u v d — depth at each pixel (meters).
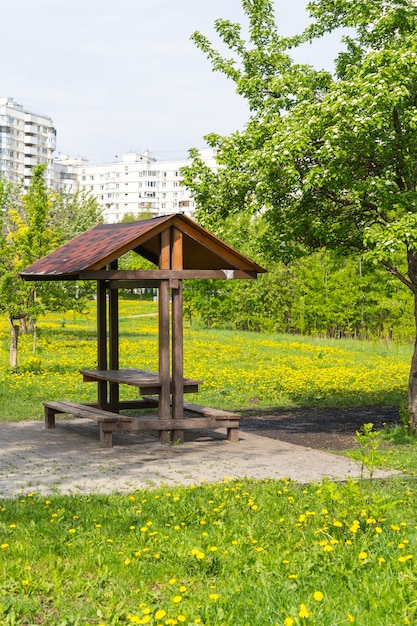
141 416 13.93
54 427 12.73
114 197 152.12
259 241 12.45
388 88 10.32
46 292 21.81
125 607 4.73
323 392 17.17
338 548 5.52
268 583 4.95
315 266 36.34
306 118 10.85
